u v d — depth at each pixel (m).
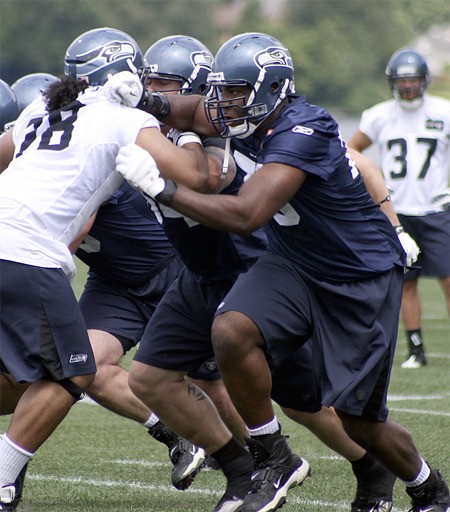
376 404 15.22
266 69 15.09
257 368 14.89
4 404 16.98
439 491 15.95
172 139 15.88
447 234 31.28
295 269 15.38
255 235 16.41
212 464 20.02
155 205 15.95
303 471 15.61
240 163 15.83
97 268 19.25
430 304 46.53
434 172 31.73
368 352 15.06
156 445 21.91
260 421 15.23
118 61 18.28
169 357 16.45
